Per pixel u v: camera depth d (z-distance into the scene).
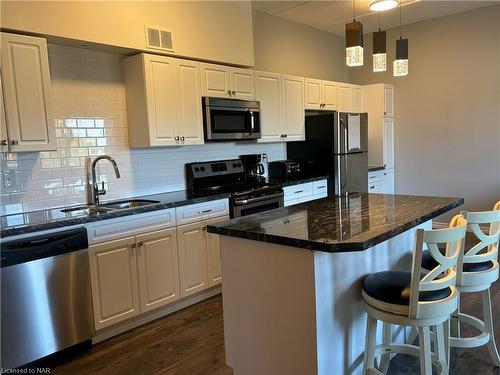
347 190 4.80
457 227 1.72
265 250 1.89
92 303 2.62
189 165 3.89
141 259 2.88
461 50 5.03
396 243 2.39
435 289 1.71
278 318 1.89
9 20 2.48
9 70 2.46
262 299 1.94
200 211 3.28
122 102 3.41
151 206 2.91
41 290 2.35
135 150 3.51
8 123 2.47
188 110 3.50
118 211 2.74
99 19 2.91
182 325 2.95
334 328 1.88
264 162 4.73
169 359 2.49
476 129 5.02
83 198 3.19
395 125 5.73
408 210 2.32
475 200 5.12
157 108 3.28
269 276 1.90
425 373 1.77
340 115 4.62
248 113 3.99
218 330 2.85
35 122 2.59
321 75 5.62
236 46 3.93
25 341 2.30
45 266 2.36
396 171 5.80
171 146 3.71
